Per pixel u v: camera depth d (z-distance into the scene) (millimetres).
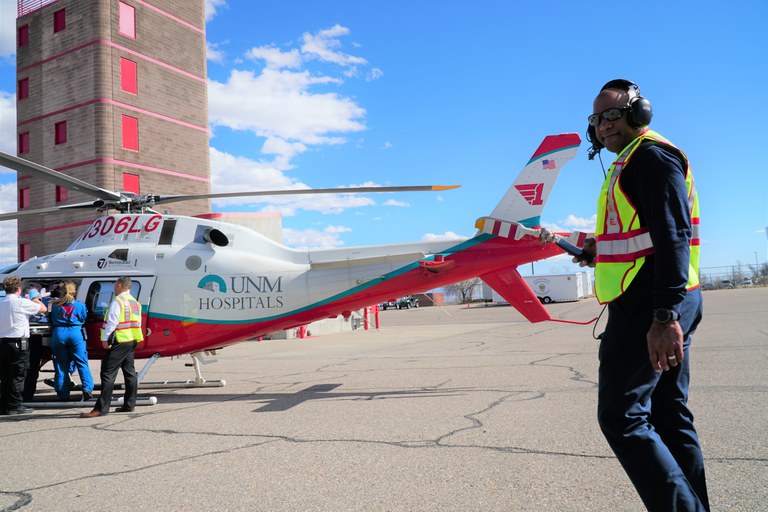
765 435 4656
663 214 2178
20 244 29797
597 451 4438
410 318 36938
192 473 4344
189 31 31547
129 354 7289
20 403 7332
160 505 3668
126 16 28453
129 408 7238
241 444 5199
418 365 10859
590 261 3174
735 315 20281
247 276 8422
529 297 7926
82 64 27656
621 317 2410
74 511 3619
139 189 28281
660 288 2146
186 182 30641
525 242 7930
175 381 9836
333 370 10805
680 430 2637
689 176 2393
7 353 7258
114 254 8484
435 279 8141
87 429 6223
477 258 8008
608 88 2672
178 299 8305
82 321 7875
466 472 4074
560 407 6141
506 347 13641
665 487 2258
